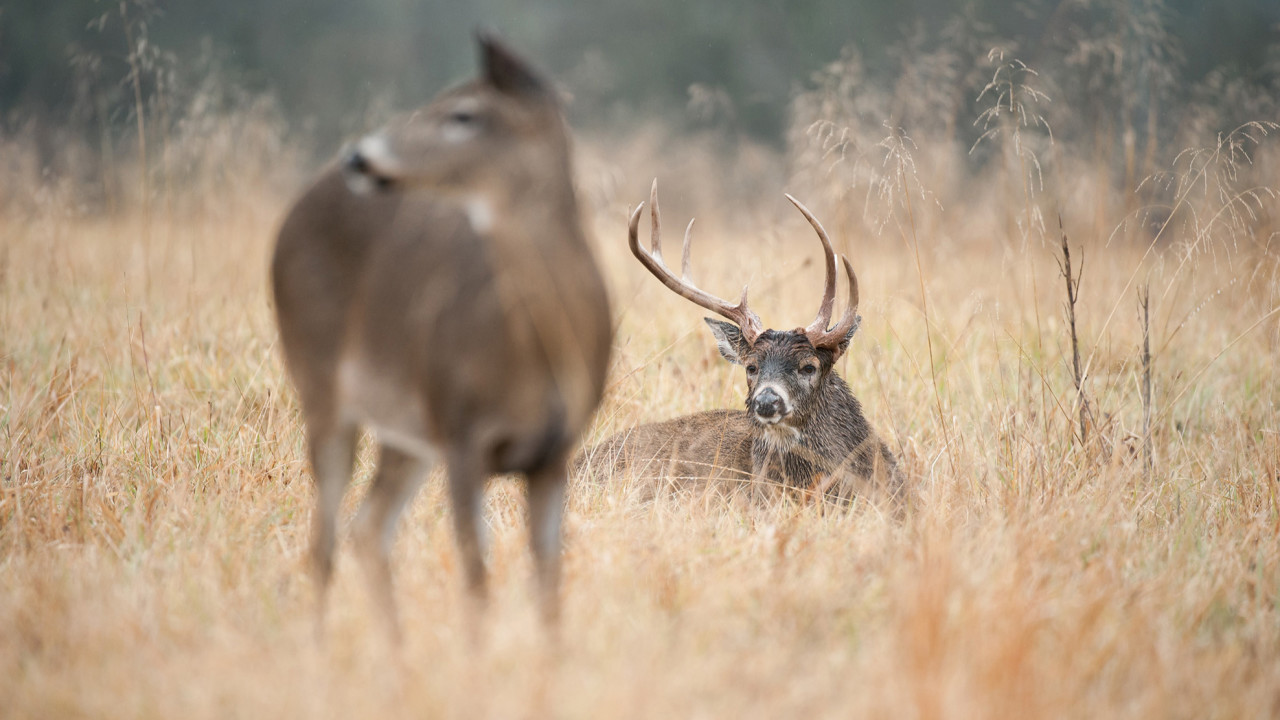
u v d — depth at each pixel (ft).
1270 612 42.63
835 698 33.58
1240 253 74.33
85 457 54.70
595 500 54.13
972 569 41.47
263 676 32.68
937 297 85.81
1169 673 35.68
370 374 35.47
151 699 31.86
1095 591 41.04
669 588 40.06
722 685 33.32
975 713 31.53
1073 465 55.26
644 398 71.26
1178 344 78.69
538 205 32.58
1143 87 106.22
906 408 67.56
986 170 112.57
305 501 48.91
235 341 74.79
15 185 113.29
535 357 32.58
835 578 42.45
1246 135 70.90
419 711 30.83
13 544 44.98
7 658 34.91
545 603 34.53
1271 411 62.39
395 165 31.73
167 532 45.50
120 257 97.96
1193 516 51.96
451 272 33.17
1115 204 87.76
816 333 60.29
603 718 30.73
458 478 32.89
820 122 81.10
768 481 58.54
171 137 102.32
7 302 82.84
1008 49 74.13
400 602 38.78
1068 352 73.20
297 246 37.06
